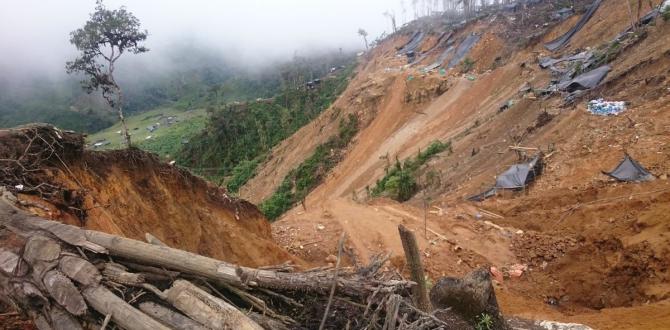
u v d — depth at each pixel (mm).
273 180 55281
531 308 12430
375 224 17734
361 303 5641
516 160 22812
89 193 9352
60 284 5418
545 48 45688
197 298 5262
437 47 69500
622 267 12320
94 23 18453
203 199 14398
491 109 39281
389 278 5996
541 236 15352
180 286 5453
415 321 5371
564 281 13320
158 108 172875
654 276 11562
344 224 18000
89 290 5438
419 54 75375
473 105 44375
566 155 20328
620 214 14172
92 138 123625
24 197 7520
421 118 48188
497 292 13375
